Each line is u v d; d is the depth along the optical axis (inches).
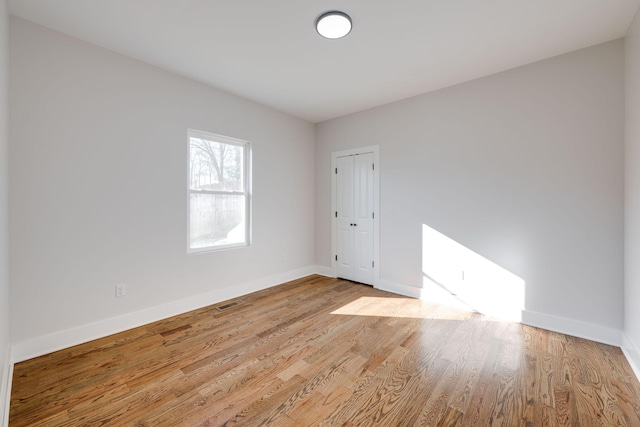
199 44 98.7
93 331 98.7
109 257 102.7
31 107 86.7
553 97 105.8
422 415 63.4
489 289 121.1
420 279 142.2
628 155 89.5
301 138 181.2
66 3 78.2
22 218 85.4
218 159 140.5
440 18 84.4
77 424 60.6
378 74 120.0
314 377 77.1
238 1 77.5
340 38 94.7
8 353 78.7
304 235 184.1
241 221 150.3
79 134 95.7
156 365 82.7
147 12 82.1
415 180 143.3
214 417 62.6
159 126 115.5
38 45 87.9
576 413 64.1
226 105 138.7
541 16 83.3
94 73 98.7
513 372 79.4
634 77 84.0
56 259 91.7
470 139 125.5
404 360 85.4
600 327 97.7
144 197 111.5
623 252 94.1
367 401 67.8
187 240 125.6
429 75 120.9
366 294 148.4
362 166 166.4
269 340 98.0
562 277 104.9
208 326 109.1
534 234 110.4
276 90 136.9
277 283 166.1
